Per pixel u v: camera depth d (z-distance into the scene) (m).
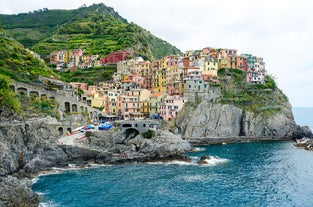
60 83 139.75
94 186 76.25
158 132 117.25
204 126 148.50
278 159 106.94
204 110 151.00
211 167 95.38
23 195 60.53
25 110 105.94
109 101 159.88
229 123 152.88
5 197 57.72
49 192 71.44
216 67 172.00
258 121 155.62
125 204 64.88
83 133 113.44
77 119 126.50
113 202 65.88
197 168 94.25
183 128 146.25
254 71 183.38
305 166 97.00
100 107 157.75
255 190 73.56
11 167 81.69
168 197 68.94
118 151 110.06
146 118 149.12
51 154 94.81
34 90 119.94
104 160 100.88
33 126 95.56
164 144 110.06
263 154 116.12
